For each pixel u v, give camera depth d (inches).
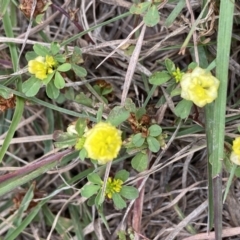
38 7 9.3
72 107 10.6
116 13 10.6
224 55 8.1
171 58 10.3
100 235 10.2
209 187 8.7
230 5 8.1
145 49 10.0
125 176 8.9
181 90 8.0
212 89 7.5
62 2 10.6
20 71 9.3
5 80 9.7
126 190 8.9
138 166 8.8
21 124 10.7
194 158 10.3
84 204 10.6
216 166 8.2
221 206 8.4
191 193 10.4
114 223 10.6
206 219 10.3
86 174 10.1
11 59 10.1
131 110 8.8
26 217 10.2
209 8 8.9
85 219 10.6
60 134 8.8
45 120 10.9
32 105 10.8
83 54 10.1
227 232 9.5
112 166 10.4
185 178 10.1
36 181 10.8
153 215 10.3
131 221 9.8
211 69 8.6
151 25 8.5
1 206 10.8
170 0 9.1
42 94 10.6
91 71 10.5
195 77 7.5
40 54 8.7
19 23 10.8
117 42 9.5
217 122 8.1
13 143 10.6
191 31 8.8
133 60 9.1
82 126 8.4
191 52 9.5
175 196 10.4
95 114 9.7
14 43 9.6
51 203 10.9
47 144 10.6
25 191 10.6
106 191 8.8
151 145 8.6
